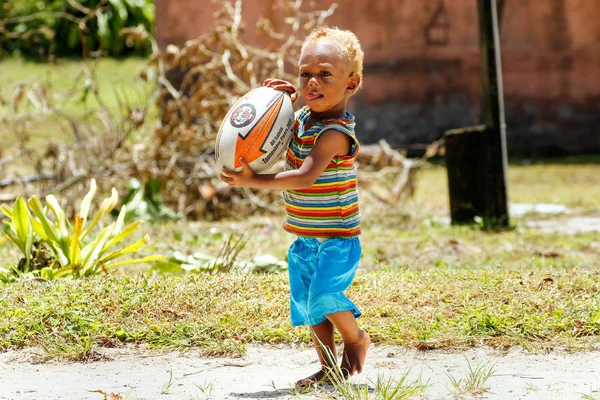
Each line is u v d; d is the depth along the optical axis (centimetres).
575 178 2191
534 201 1847
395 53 2655
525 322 727
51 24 3631
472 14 2628
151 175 1491
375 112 2673
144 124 1658
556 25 2645
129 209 1488
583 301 781
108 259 935
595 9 2634
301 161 607
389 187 1681
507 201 1480
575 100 2656
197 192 1586
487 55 1473
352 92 607
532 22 2655
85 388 617
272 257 1015
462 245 1268
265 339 727
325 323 625
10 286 823
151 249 1170
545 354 688
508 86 2673
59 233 935
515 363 668
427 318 752
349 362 610
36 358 687
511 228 1462
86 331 720
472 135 1496
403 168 1700
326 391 598
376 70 2661
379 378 605
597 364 662
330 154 589
